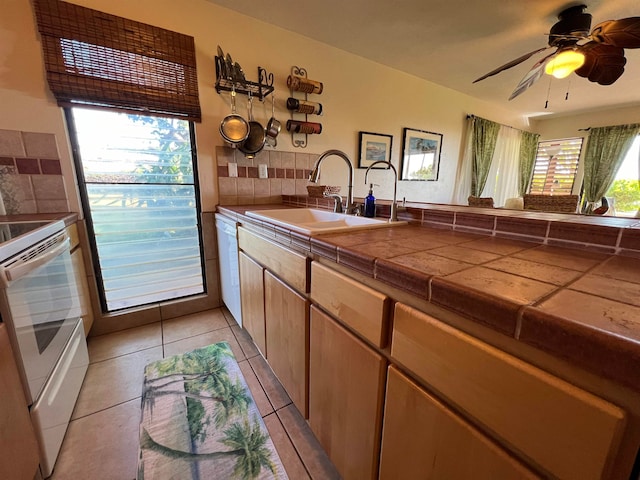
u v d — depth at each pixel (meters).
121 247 1.92
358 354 0.77
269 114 2.21
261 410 1.31
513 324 0.43
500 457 0.47
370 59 2.71
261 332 1.46
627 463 0.36
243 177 2.19
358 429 0.81
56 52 1.48
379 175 3.05
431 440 0.59
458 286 0.51
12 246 0.86
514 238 0.96
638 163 4.39
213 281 2.26
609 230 0.76
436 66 2.87
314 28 2.18
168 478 1.01
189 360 1.65
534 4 1.89
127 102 1.68
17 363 0.86
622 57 2.00
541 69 2.21
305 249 0.99
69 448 1.10
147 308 2.03
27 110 1.49
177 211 2.06
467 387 0.51
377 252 0.75
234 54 1.99
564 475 0.40
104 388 1.42
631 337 0.33
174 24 1.77
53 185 1.60
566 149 5.05
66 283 1.30
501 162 4.71
